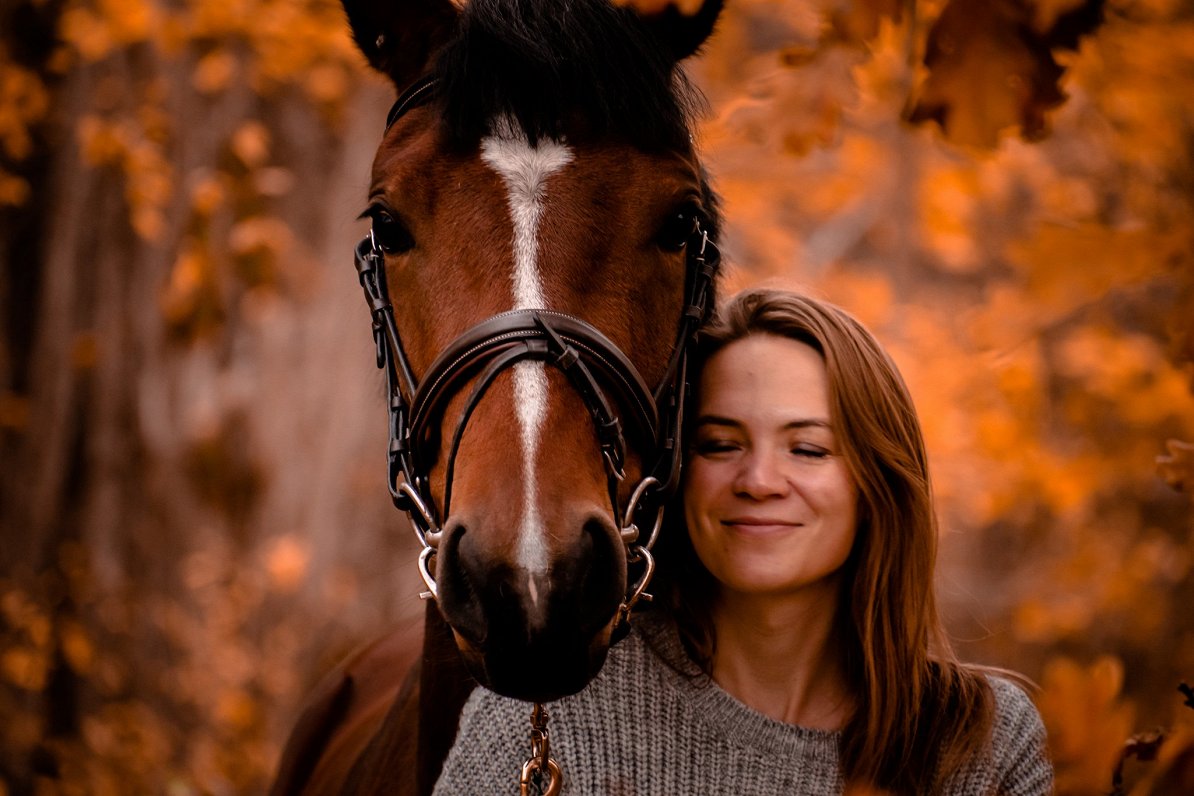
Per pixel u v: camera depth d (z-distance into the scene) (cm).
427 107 346
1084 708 261
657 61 340
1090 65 891
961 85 268
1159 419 1061
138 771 1132
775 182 1284
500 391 302
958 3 265
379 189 338
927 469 370
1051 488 1109
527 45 316
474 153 322
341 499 1268
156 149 1150
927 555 357
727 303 375
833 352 349
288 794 571
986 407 1088
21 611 1126
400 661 564
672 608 361
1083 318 1060
